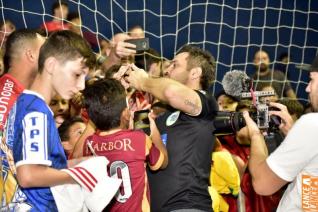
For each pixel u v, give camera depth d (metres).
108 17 4.78
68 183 2.05
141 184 2.45
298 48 5.32
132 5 4.90
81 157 2.38
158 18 5.01
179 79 2.75
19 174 1.98
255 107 2.60
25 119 2.00
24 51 2.34
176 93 2.50
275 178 2.16
